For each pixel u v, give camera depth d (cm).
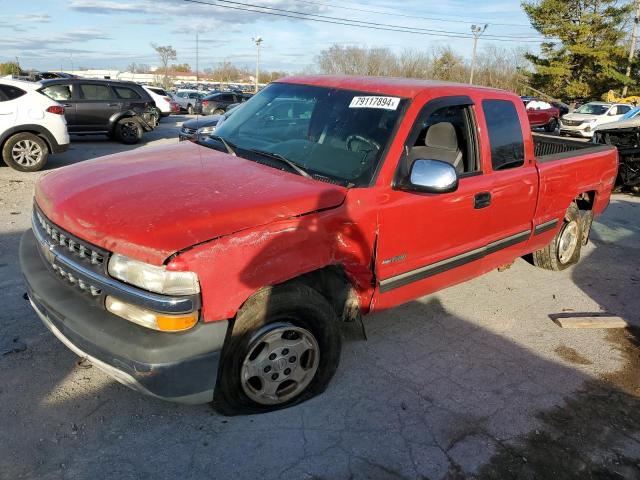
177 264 236
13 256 502
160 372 242
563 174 485
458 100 374
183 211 256
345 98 369
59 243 276
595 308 489
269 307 273
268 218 266
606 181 579
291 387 305
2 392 300
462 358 380
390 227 323
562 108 3403
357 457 274
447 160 380
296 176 317
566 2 4091
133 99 1470
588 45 4066
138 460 260
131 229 245
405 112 338
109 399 302
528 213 450
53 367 326
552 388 352
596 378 369
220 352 254
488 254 419
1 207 688
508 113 421
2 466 249
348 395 324
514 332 428
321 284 313
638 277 577
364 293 328
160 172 308
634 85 4128
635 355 405
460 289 508
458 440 294
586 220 582
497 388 346
